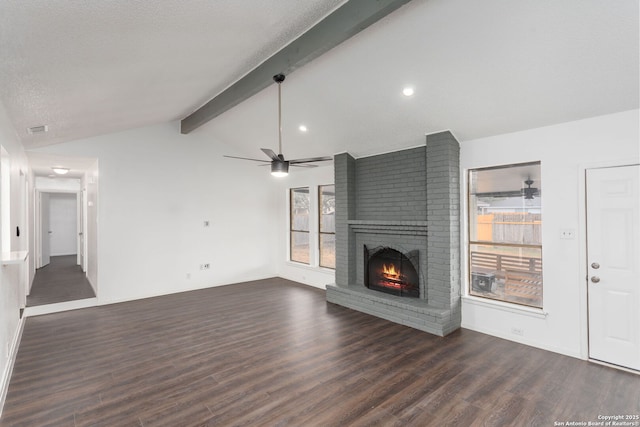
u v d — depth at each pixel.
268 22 2.68
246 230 7.12
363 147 5.14
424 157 4.60
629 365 3.08
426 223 4.31
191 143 6.34
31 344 3.73
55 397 2.67
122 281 5.54
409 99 3.68
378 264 5.13
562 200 3.46
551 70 2.82
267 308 5.14
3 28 1.76
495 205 4.06
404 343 3.74
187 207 6.29
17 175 4.11
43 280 6.62
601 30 2.36
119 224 5.53
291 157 6.26
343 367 3.17
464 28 2.58
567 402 2.59
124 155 5.59
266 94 4.34
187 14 2.18
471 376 2.99
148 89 3.63
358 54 3.18
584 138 3.31
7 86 2.58
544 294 3.58
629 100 2.94
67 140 4.94
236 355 3.45
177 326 4.34
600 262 3.23
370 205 5.34
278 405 2.56
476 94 3.33
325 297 5.81
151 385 2.86
